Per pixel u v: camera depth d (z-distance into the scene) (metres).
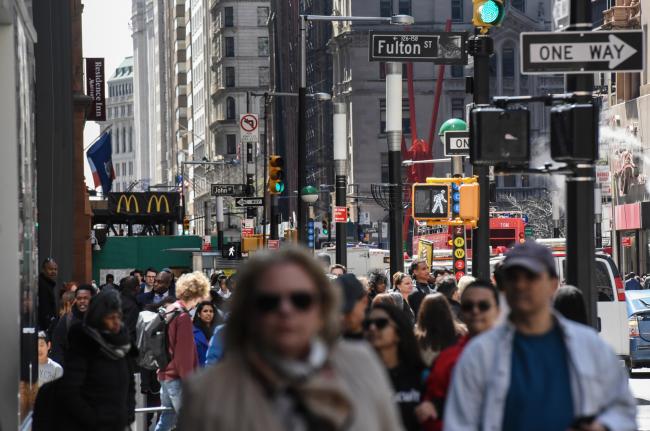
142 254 145.75
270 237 98.50
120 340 20.42
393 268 58.03
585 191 23.28
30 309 28.33
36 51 53.00
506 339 13.13
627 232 131.88
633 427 13.04
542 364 12.97
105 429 20.38
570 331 13.02
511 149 23.77
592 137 23.08
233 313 9.96
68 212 64.12
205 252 133.12
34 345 29.33
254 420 9.63
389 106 57.72
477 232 42.16
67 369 20.33
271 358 9.74
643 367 60.62
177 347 31.39
